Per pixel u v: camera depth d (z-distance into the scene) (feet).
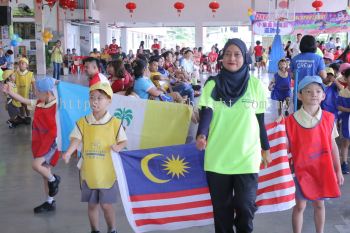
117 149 11.09
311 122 10.91
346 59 32.12
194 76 39.34
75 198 15.52
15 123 29.78
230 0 89.56
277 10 61.52
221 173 9.73
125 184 11.36
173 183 11.57
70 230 12.78
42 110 13.92
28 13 80.02
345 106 17.98
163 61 32.63
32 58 81.00
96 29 102.27
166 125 14.30
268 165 11.62
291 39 68.54
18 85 28.91
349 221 13.16
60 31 85.76
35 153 13.89
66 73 79.00
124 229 12.82
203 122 9.59
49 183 14.21
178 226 11.73
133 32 116.47
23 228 12.97
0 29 73.46
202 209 11.69
